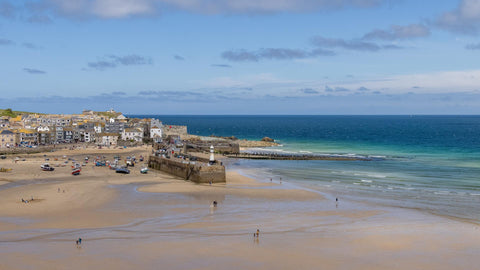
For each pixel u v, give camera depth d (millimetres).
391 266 39906
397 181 93938
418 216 61156
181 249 43875
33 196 73312
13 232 50531
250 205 68438
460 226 55094
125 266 38719
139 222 56500
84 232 50844
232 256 41875
